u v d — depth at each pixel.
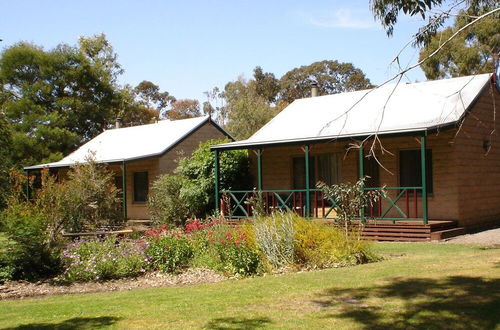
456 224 16.53
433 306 6.72
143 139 27.77
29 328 6.78
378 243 14.53
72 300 8.73
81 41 50.22
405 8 9.55
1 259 10.89
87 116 39.91
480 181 17.81
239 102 43.06
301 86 59.16
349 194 12.10
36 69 38.88
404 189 15.59
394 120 18.12
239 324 6.41
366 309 6.80
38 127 35.47
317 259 10.67
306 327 6.16
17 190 13.91
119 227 18.30
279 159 21.20
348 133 17.56
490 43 19.12
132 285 10.27
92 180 18.25
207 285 9.36
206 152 21.56
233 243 10.83
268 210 18.67
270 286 8.64
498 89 18.94
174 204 21.19
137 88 74.94
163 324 6.61
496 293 7.19
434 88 19.22
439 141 16.98
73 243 12.26
